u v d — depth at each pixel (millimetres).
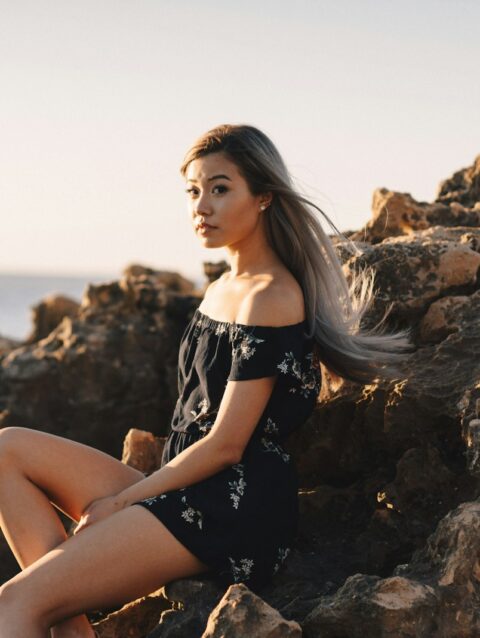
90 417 6848
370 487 3434
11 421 6848
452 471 3125
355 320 3314
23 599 2555
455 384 3203
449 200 5219
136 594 2740
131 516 2709
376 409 3385
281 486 2926
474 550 2557
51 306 11695
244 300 2928
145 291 7059
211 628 2381
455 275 3699
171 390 6852
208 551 2754
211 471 2809
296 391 2982
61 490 2977
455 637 2445
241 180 3000
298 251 3076
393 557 3090
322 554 3270
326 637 2516
